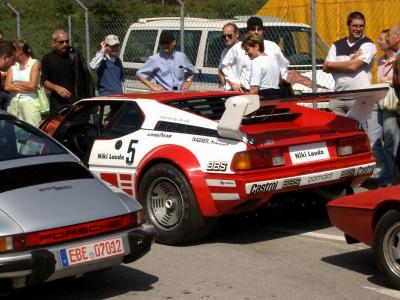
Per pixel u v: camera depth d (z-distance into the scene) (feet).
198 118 26.43
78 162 22.54
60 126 30.96
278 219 30.12
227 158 24.89
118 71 40.98
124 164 27.73
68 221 19.30
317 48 45.65
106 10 79.05
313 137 26.20
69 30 53.47
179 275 23.08
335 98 26.86
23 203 19.53
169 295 21.21
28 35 68.18
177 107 27.53
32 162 21.70
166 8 88.22
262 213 30.09
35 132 23.17
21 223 18.76
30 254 18.52
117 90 40.88
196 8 88.07
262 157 24.97
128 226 20.66
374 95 27.99
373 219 21.70
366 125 34.71
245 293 21.22
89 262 19.48
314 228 28.55
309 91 41.01
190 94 29.17
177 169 25.99
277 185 25.21
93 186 21.31
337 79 34.30
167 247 26.37
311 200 27.63
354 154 27.30
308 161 26.09
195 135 26.09
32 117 38.78
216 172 25.12
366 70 33.83
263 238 27.35
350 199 22.67
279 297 20.80
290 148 25.72
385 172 33.76
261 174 24.97
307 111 28.91
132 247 20.44
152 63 38.19
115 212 20.36
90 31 59.16
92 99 30.25
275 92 31.68
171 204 26.30
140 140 27.50
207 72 44.06
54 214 19.39
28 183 20.57
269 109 28.53
